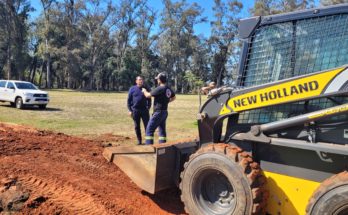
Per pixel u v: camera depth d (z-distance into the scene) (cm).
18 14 6850
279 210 410
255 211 392
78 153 746
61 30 7031
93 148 819
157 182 516
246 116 447
